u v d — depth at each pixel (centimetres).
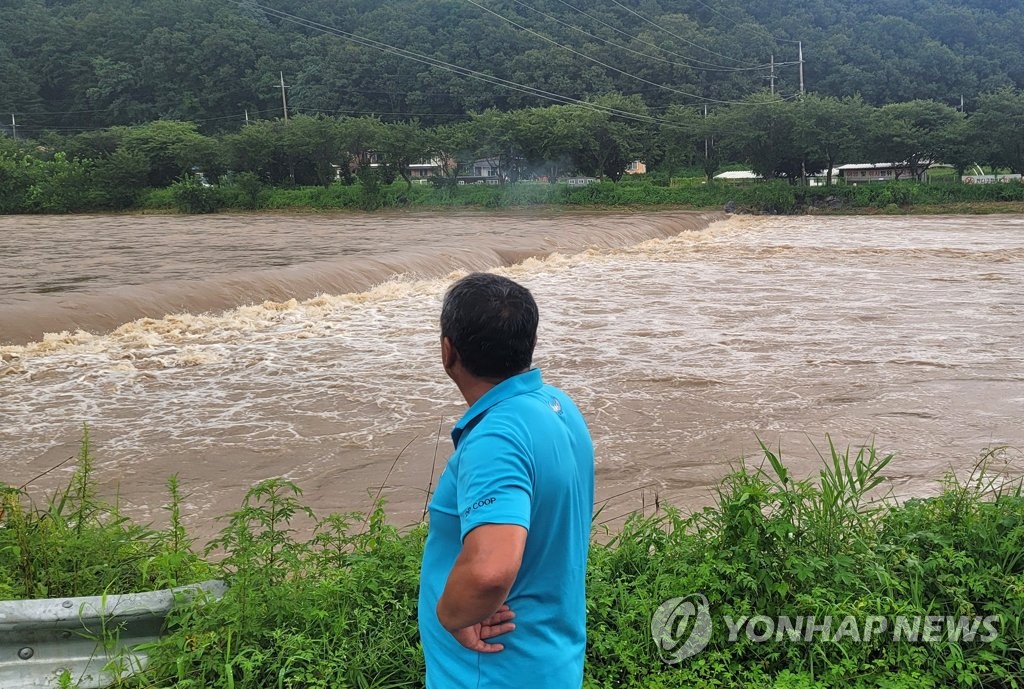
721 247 3453
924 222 5041
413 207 6812
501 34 10919
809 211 6156
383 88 11119
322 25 12081
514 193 6812
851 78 10694
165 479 880
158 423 1076
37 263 2838
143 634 404
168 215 6638
